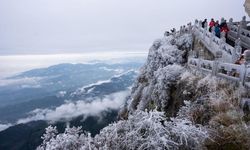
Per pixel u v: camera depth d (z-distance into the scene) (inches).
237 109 354.9
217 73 468.4
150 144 268.4
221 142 301.3
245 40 705.0
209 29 834.2
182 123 289.3
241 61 444.8
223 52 582.9
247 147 278.1
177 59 952.3
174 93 634.8
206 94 437.1
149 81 1069.1
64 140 333.1
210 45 717.9
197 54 781.3
